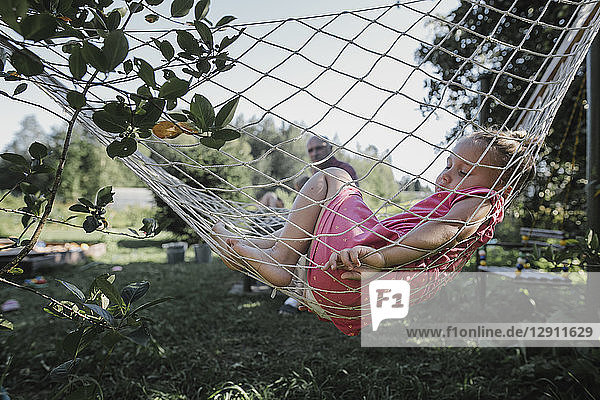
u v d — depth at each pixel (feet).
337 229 5.31
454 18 19.67
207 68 3.85
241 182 18.07
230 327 14.29
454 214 5.02
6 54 3.92
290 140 3.94
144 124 3.63
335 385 9.70
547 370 9.26
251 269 5.52
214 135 3.70
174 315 15.46
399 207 4.60
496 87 19.62
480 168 5.46
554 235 14.05
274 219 6.97
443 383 9.70
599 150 9.86
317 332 13.75
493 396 8.97
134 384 9.68
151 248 41.50
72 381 4.68
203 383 9.86
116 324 4.36
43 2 3.35
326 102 3.86
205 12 3.94
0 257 22.00
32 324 14.37
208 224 5.65
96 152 71.00
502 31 19.48
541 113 5.65
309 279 5.50
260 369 10.94
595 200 9.87
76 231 54.03
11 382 10.21
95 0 3.78
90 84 3.49
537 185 21.97
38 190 4.98
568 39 6.86
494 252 21.62
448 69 19.77
